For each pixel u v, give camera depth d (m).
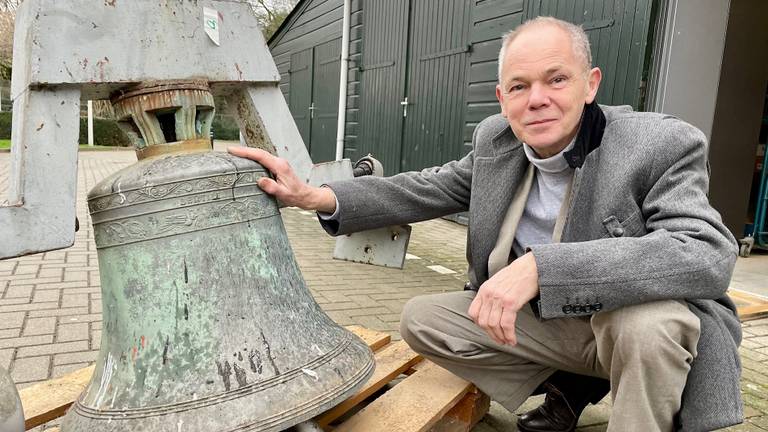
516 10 5.59
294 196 1.47
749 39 5.05
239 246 1.27
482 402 2.04
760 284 4.34
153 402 1.16
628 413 1.38
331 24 9.77
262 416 1.14
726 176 5.29
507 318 1.34
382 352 2.11
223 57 1.45
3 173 10.97
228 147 1.37
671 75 4.22
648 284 1.31
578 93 1.46
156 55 1.30
